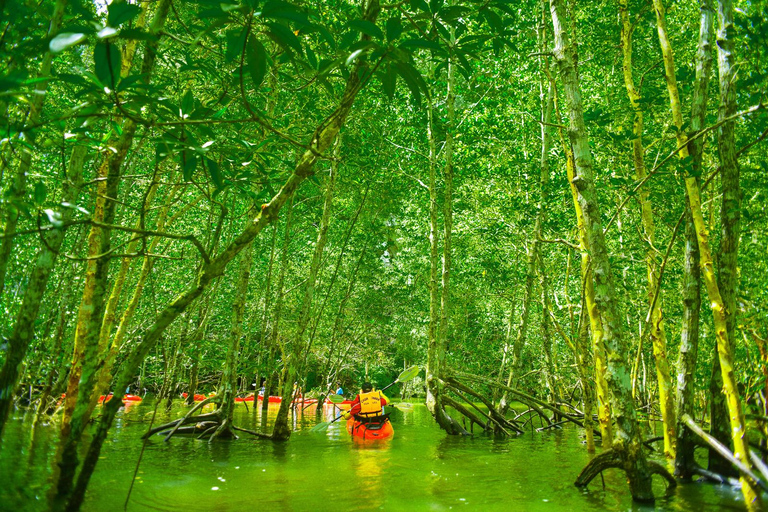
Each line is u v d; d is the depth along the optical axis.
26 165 3.59
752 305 5.01
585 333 8.11
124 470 5.79
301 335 9.15
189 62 4.14
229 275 17.66
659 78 8.32
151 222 11.47
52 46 1.95
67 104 6.78
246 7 2.38
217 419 8.86
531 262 11.81
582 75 11.32
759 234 5.29
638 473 4.59
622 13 7.36
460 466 6.66
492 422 10.87
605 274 4.65
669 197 7.70
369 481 5.60
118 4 2.17
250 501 4.65
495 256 15.27
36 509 3.81
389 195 14.36
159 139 3.14
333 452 7.75
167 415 12.61
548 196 9.74
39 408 7.94
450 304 20.97
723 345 4.20
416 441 9.35
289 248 17.66
